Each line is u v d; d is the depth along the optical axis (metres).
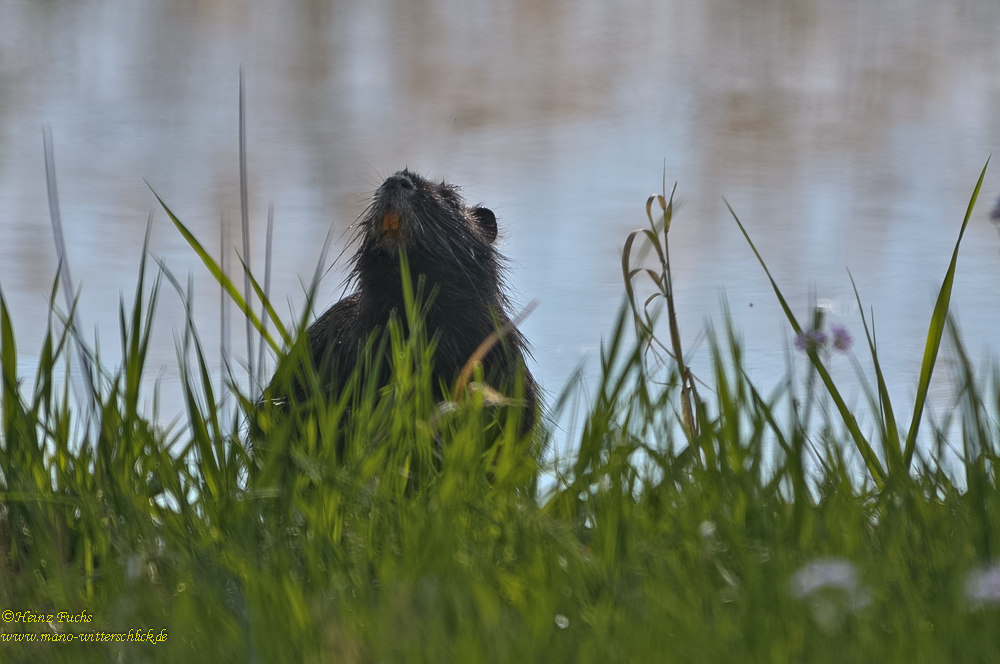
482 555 7.05
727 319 8.63
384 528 7.24
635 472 8.15
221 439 8.26
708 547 6.95
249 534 7.14
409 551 6.81
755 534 7.32
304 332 8.58
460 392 8.81
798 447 7.75
